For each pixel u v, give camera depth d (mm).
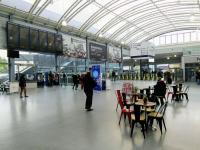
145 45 21156
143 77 33625
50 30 22203
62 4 20203
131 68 39719
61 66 24344
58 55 23172
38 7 19141
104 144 5152
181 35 35656
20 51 19094
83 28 25578
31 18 19688
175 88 11945
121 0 22969
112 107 10023
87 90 9438
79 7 21516
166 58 38688
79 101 11992
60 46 22828
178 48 35438
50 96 14445
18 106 10594
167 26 34594
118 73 35000
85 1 20953
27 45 19219
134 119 5801
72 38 24734
